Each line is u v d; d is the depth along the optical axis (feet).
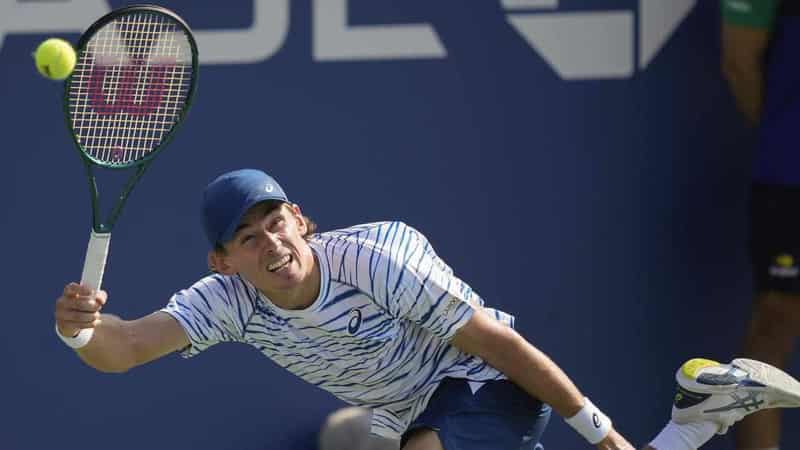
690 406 50.39
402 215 63.72
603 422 46.21
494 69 63.57
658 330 64.80
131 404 63.93
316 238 44.42
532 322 64.28
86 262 42.09
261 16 63.00
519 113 63.72
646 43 63.72
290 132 63.31
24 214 63.57
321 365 45.47
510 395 47.29
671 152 64.18
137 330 44.57
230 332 45.42
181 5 62.90
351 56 63.36
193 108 63.00
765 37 60.54
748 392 49.57
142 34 51.37
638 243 64.39
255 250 42.42
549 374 45.19
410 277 43.52
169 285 63.46
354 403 48.19
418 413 47.19
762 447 63.05
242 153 63.31
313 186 63.57
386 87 63.41
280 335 44.75
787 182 60.85
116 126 49.90
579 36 63.57
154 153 43.19
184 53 50.03
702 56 63.77
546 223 64.08
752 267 63.72
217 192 42.70
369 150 63.57
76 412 63.98
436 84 63.52
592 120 63.87
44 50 40.11
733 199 64.49
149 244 63.36
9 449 63.87
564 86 63.72
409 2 63.26
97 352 43.68
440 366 46.83
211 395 63.93
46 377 63.93
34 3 63.05
